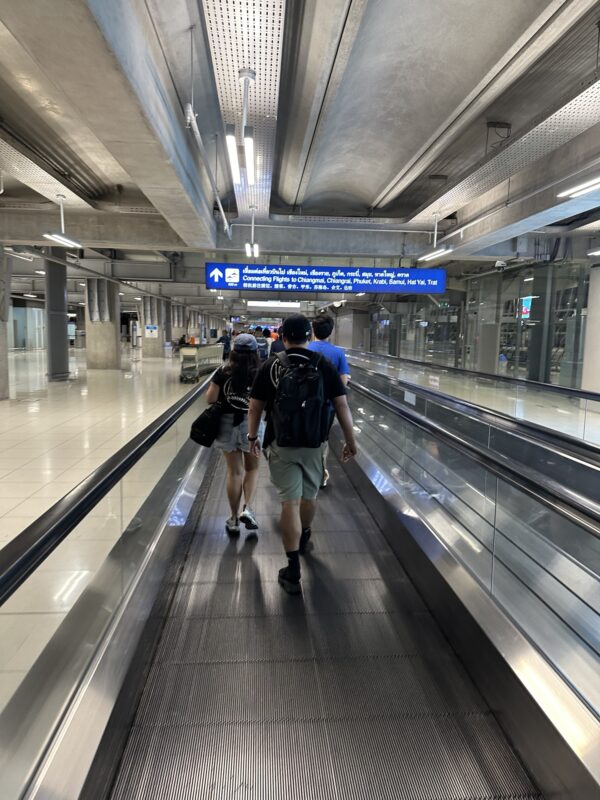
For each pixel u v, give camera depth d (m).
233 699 1.89
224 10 3.33
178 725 1.76
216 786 1.52
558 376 11.79
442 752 1.67
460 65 4.54
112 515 2.09
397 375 14.06
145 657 2.10
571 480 3.70
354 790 1.52
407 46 4.51
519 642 1.80
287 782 1.54
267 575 2.87
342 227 9.56
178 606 2.55
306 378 2.56
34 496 4.90
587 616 2.03
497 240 8.80
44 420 8.87
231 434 3.31
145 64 3.71
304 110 5.09
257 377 2.72
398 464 4.06
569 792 1.41
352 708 1.86
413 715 1.83
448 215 9.23
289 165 6.91
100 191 8.17
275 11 3.32
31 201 8.28
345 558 3.11
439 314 18.81
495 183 6.52
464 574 2.31
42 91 4.90
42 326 35.75
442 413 5.79
